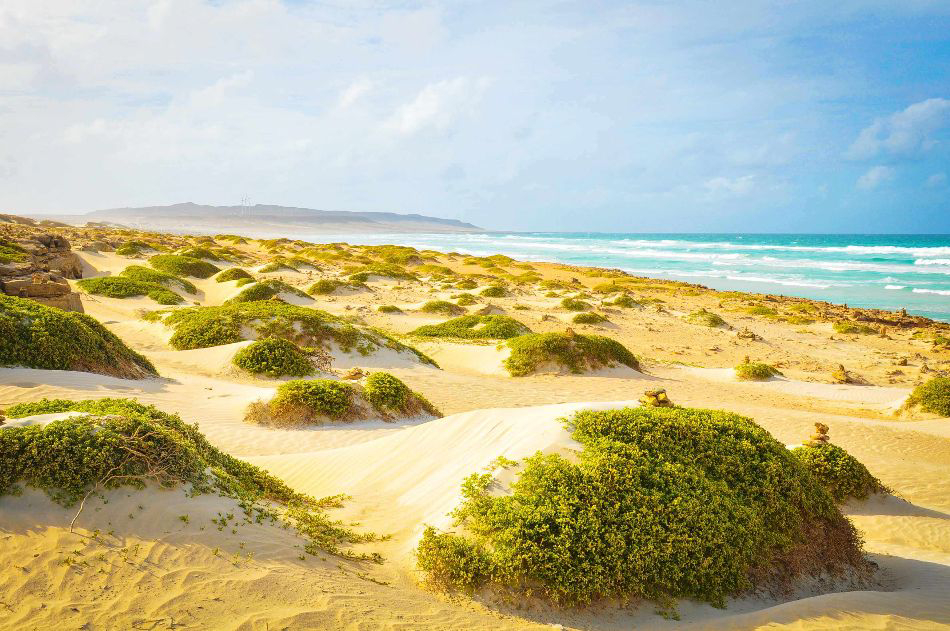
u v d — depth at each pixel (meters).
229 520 6.86
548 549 6.50
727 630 6.13
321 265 55.78
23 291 21.77
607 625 6.23
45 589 5.40
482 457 8.59
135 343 22.33
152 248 49.81
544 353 24.30
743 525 7.18
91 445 6.80
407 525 7.96
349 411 14.91
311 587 6.05
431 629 5.73
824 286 63.56
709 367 29.23
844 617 6.43
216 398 15.66
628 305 43.62
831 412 20.61
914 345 35.62
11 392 12.24
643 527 6.77
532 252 117.69
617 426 7.96
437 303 36.38
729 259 97.38
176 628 5.19
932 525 10.70
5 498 6.21
